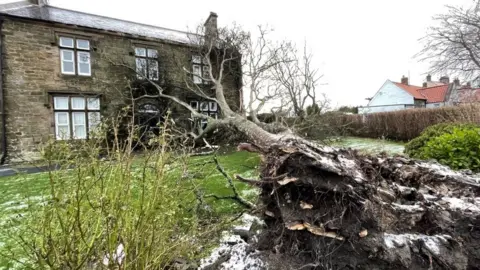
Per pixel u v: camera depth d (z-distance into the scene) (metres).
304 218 1.48
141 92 10.52
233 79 13.17
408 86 23.03
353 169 1.61
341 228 1.43
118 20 12.08
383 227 1.48
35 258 1.47
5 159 7.80
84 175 1.52
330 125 9.37
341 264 1.45
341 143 9.84
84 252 1.40
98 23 10.48
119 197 1.49
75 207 1.39
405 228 1.57
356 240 1.41
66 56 9.18
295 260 1.56
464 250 1.46
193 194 2.96
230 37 10.12
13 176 5.45
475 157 3.50
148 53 11.03
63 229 1.31
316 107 9.14
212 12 11.96
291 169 1.54
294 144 1.74
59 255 1.28
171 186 2.04
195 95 12.02
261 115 10.22
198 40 10.98
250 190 4.04
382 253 1.39
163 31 12.91
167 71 11.34
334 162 1.60
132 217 1.58
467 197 1.77
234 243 2.16
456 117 8.23
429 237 1.50
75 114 9.23
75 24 9.16
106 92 9.84
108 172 1.61
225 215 2.90
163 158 1.72
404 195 1.77
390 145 10.37
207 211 2.79
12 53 8.12
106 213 1.39
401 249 1.40
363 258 1.42
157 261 1.62
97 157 1.74
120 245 1.55
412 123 11.21
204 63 11.60
